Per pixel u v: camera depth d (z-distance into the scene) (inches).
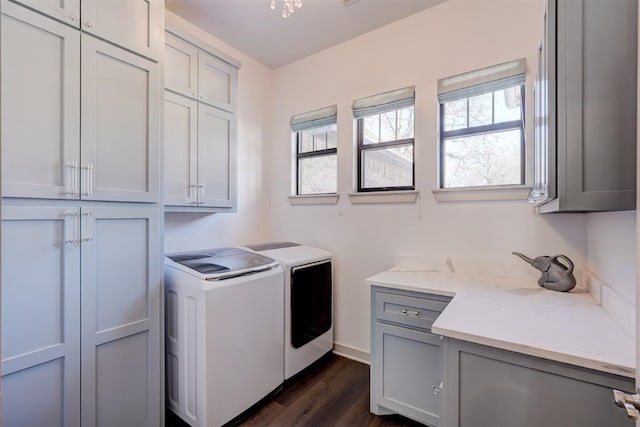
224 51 107.0
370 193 98.4
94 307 57.2
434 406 67.7
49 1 51.5
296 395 84.0
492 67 79.7
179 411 71.0
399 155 99.0
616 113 39.6
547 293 64.4
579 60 41.1
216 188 91.4
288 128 120.6
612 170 39.6
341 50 107.0
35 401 50.6
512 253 78.0
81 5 55.2
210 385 66.6
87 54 56.0
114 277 60.1
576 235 70.7
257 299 77.4
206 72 88.4
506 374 42.8
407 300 71.3
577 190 40.9
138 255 64.0
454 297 62.1
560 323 48.3
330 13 91.4
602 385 37.8
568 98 41.5
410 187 96.8
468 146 86.8
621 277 50.0
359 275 103.0
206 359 66.1
